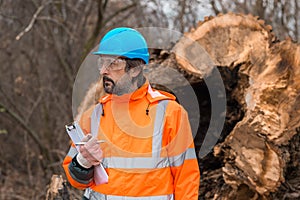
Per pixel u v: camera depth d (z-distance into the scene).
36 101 9.48
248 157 4.19
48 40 9.44
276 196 4.44
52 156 8.87
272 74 4.46
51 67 9.74
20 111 9.44
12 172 9.20
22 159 9.35
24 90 9.71
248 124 4.21
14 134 9.59
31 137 8.95
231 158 4.28
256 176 4.17
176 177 3.04
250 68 4.59
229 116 4.81
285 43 4.54
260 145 4.17
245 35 4.79
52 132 9.28
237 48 4.75
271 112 4.24
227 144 4.31
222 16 4.93
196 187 3.03
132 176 2.96
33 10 9.59
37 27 9.52
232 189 4.53
